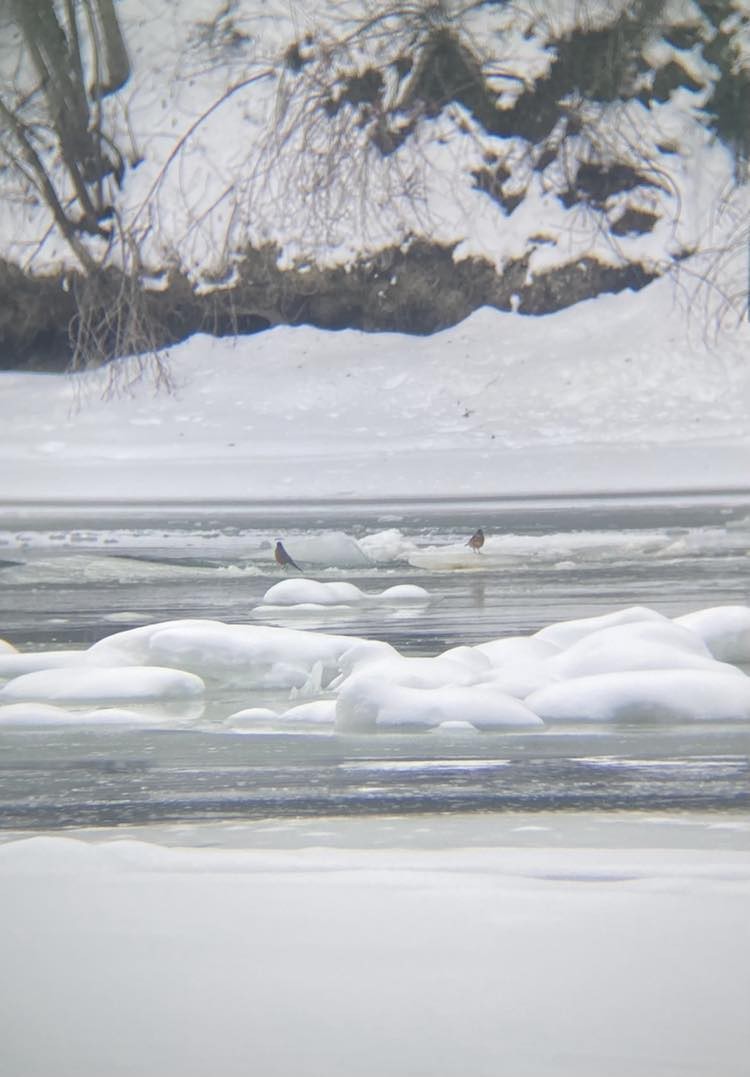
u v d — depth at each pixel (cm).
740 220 14612
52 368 14825
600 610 5300
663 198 15375
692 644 3425
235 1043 1195
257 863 1794
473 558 7306
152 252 15162
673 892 1627
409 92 14425
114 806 2400
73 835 2173
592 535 8000
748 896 1612
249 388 14025
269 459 11788
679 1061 1158
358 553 7250
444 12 14262
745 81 15088
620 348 14225
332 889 1644
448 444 12288
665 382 13562
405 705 3081
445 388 13812
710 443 11969
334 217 12900
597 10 14250
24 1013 1260
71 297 14838
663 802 2355
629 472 11050
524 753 2803
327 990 1305
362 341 15100
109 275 14738
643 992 1296
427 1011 1258
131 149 15688
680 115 15525
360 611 5475
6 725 3200
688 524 8412
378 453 11950
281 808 2358
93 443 12612
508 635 4656
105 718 3241
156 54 16062
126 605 5812
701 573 6556
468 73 15462
